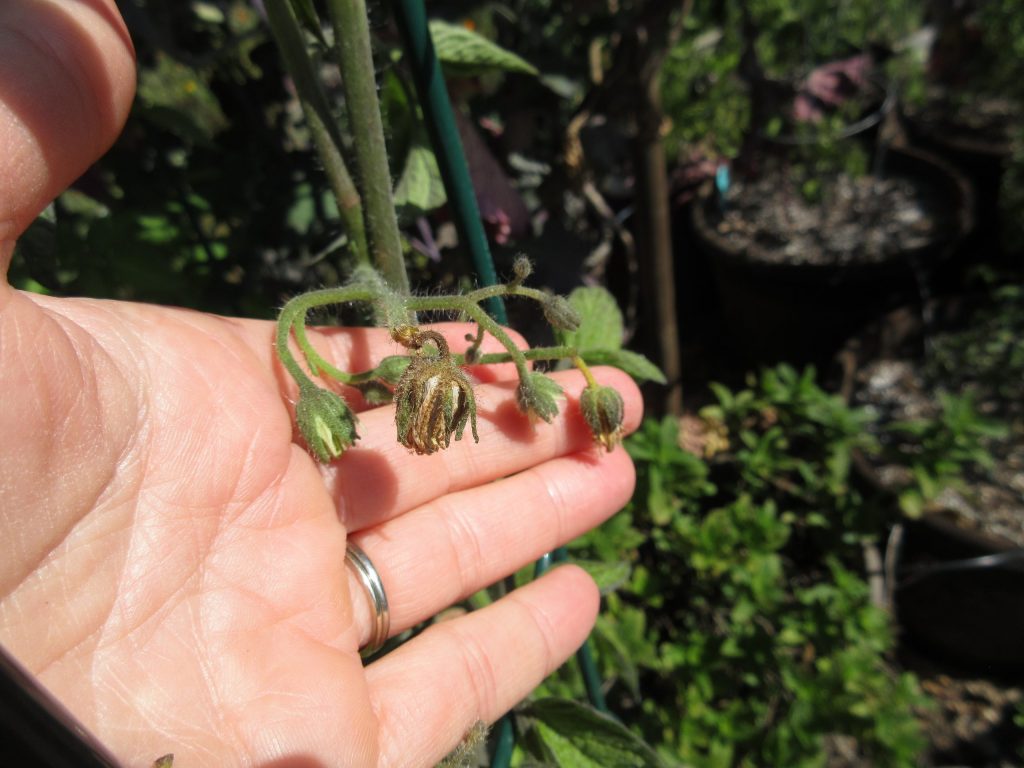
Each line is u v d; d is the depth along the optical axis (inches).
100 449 4.1
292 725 4.3
